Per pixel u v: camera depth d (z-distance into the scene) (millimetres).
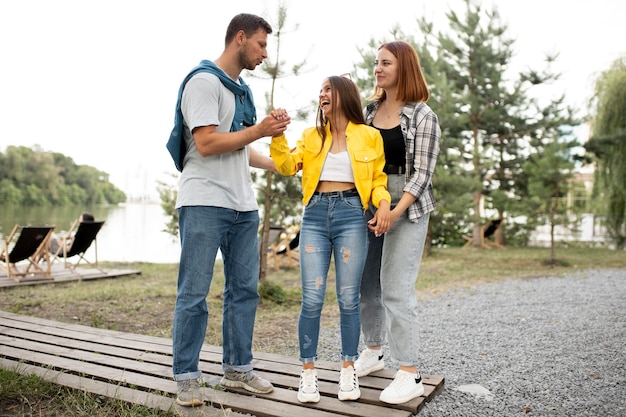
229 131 2604
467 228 16906
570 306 5773
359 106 2629
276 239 10281
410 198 2551
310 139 2641
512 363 3566
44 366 3121
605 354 3744
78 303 6031
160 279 8617
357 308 2611
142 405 2518
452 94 11938
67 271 9008
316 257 2594
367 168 2523
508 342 4172
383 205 2502
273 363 3221
